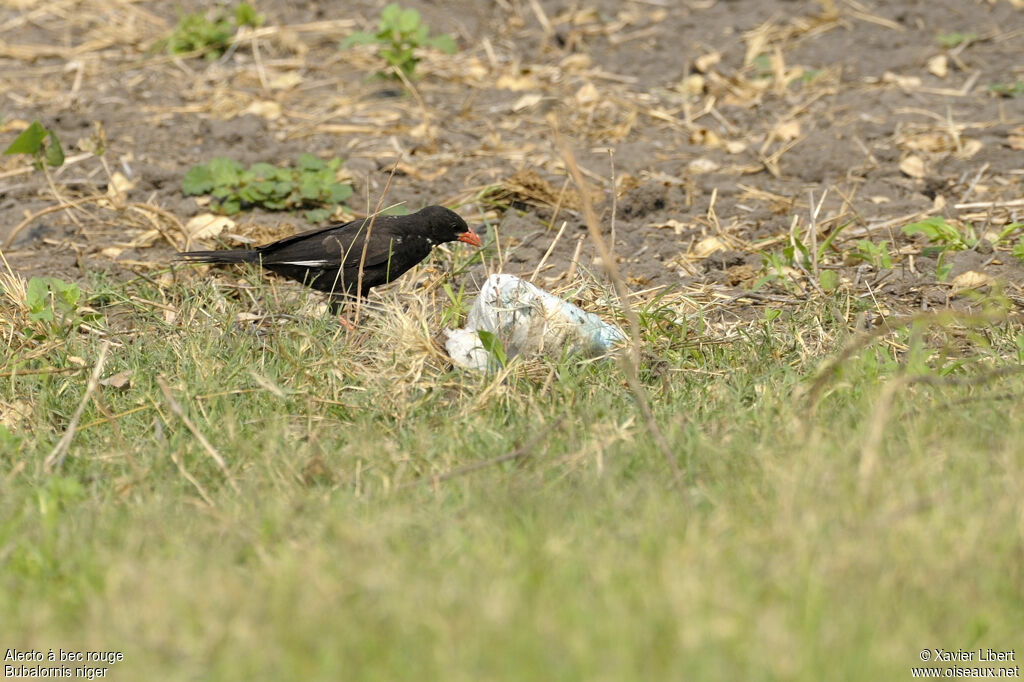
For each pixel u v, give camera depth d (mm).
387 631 6105
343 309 11820
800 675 5629
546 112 17953
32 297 11164
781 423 8602
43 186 15523
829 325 11188
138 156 16391
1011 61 19000
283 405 9500
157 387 9828
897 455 7859
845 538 6711
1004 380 9242
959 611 6184
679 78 19156
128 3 21984
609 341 10461
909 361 9391
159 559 6945
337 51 20234
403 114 17938
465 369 9953
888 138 16594
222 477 8406
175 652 6070
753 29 20641
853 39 20125
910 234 13617
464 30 20859
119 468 8625
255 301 12148
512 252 13500
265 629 6156
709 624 5969
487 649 5891
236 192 15062
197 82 19078
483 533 7090
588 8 21500
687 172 15883
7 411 9625
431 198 15188
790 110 17781
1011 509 6988
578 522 7250
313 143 16922
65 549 7176
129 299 12031
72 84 18938
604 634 5918
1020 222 13812
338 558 6859
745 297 12102
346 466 8383
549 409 9242
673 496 7586
